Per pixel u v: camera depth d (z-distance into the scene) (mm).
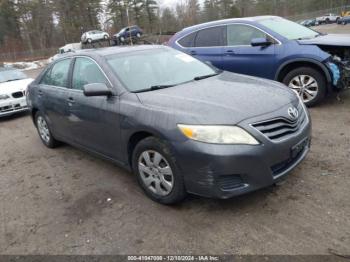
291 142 3322
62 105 4938
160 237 3215
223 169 3074
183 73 4484
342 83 6105
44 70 5816
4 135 7609
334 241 2896
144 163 3746
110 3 65250
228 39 7148
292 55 6227
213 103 3389
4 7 60969
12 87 9219
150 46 4949
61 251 3203
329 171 4000
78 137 4871
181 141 3205
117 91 3977
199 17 66125
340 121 5559
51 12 64000
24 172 5188
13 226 3719
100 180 4531
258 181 3184
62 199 4164
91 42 40531
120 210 3734
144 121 3521
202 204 3635
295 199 3531
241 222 3279
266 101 3477
